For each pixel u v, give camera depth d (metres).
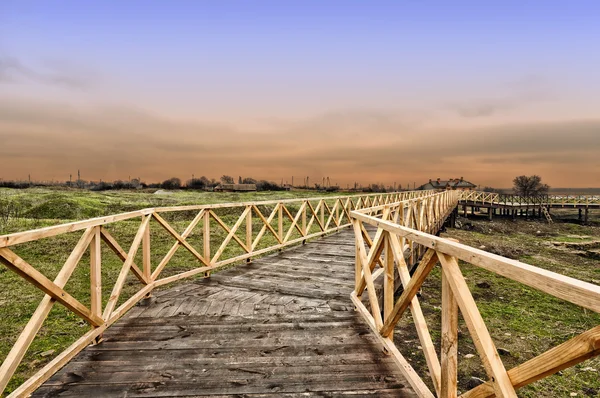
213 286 5.29
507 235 26.12
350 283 5.44
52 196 20.28
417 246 8.84
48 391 2.59
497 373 1.51
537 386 4.69
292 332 3.62
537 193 65.31
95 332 3.30
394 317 2.82
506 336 6.45
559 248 19.41
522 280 1.39
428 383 4.56
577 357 1.20
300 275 5.94
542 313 7.71
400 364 2.71
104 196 24.30
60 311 5.40
